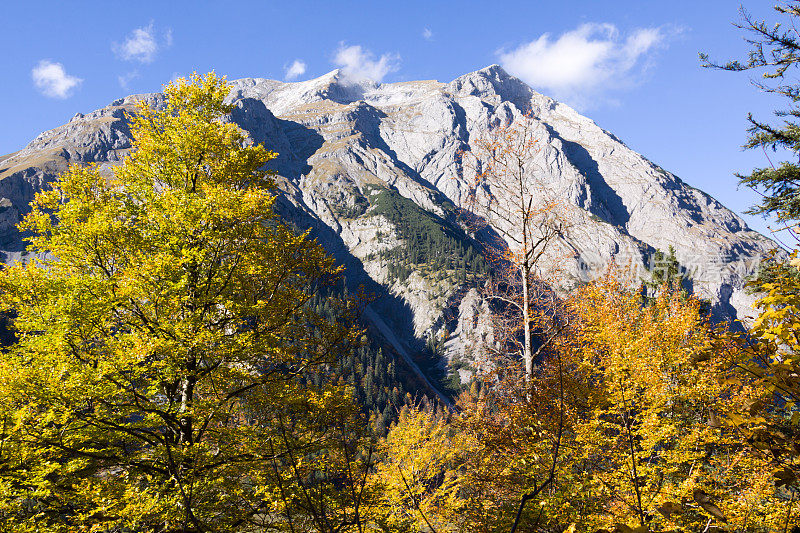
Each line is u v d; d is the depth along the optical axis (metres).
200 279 10.64
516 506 9.29
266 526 7.80
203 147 11.31
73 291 9.28
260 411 9.73
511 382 11.77
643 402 9.97
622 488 8.99
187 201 9.95
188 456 8.69
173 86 11.84
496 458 11.23
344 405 8.71
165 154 11.27
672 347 10.19
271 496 7.75
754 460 8.43
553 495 8.82
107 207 10.52
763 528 7.78
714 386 8.93
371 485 9.72
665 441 9.75
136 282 9.16
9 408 8.00
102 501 7.43
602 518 8.38
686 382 9.65
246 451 9.16
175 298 9.38
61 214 10.05
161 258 9.33
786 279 2.79
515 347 12.84
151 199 11.09
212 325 10.35
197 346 9.12
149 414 9.03
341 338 10.76
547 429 9.70
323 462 7.78
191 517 2.53
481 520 10.89
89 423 8.70
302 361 10.61
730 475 9.24
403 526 10.70
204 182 11.34
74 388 8.16
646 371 9.77
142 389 9.79
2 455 7.61
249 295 10.95
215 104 12.15
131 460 9.11
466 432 12.11
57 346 8.68
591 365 10.88
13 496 7.55
